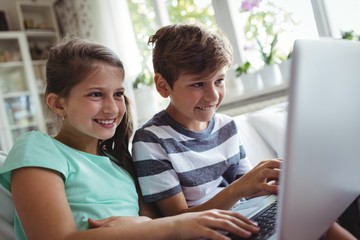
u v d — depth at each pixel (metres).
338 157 0.48
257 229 0.56
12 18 4.16
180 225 0.56
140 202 0.93
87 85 0.79
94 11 3.31
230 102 2.41
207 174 1.01
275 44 2.18
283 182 0.40
